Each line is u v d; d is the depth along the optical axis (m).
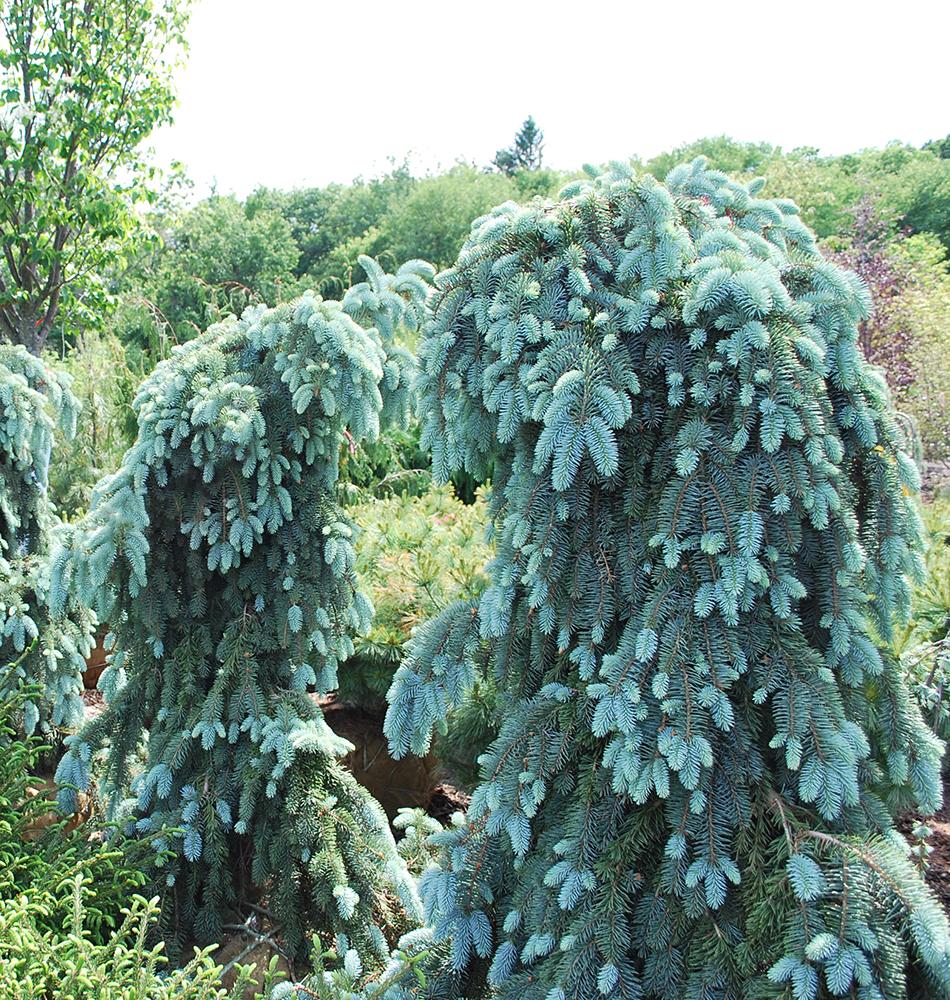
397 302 3.00
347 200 30.73
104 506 2.75
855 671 1.75
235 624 2.98
